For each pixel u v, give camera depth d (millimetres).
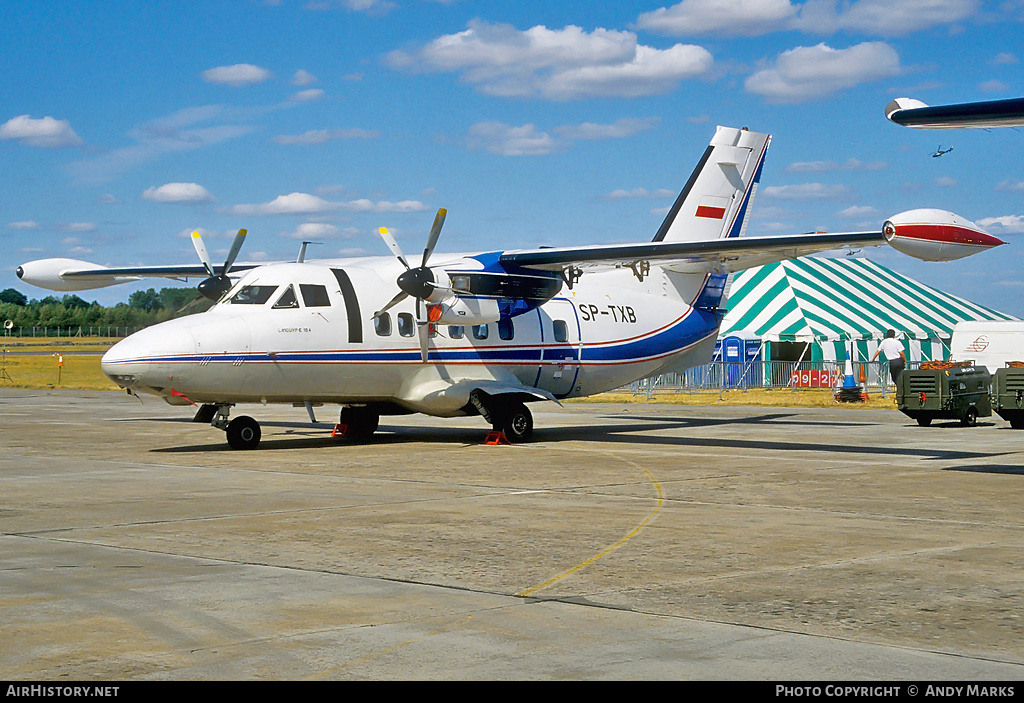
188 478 13281
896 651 5527
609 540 8812
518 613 6316
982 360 34625
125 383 15883
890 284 49375
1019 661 5355
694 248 17531
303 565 7742
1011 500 11289
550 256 18156
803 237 16594
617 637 5789
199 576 7328
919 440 19266
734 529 9383
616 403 33562
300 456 16188
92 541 8719
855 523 9734
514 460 15562
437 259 18516
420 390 18547
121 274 23453
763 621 6141
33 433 20938
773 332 41438
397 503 11008
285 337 16844
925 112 9484
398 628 5961
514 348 19594
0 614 6234
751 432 21281
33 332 119312
